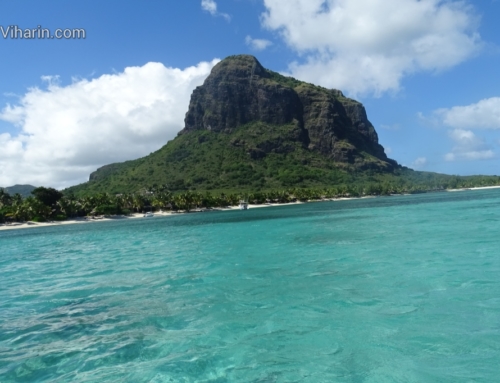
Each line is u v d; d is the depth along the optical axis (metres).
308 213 118.06
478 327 14.30
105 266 35.09
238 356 12.80
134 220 161.25
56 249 57.53
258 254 37.31
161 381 11.27
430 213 81.19
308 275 25.56
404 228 54.12
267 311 17.67
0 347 14.38
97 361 12.80
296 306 18.23
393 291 19.98
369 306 17.58
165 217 170.38
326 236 50.88
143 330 15.72
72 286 26.12
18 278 31.19
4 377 11.89
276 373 11.55
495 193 178.50
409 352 12.55
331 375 11.30
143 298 21.36
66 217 160.50
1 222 143.00
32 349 14.05
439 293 19.06
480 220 58.75
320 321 15.88
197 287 23.64
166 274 28.92
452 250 32.19
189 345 13.91
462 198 146.75
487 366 11.44
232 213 164.12
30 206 148.12
